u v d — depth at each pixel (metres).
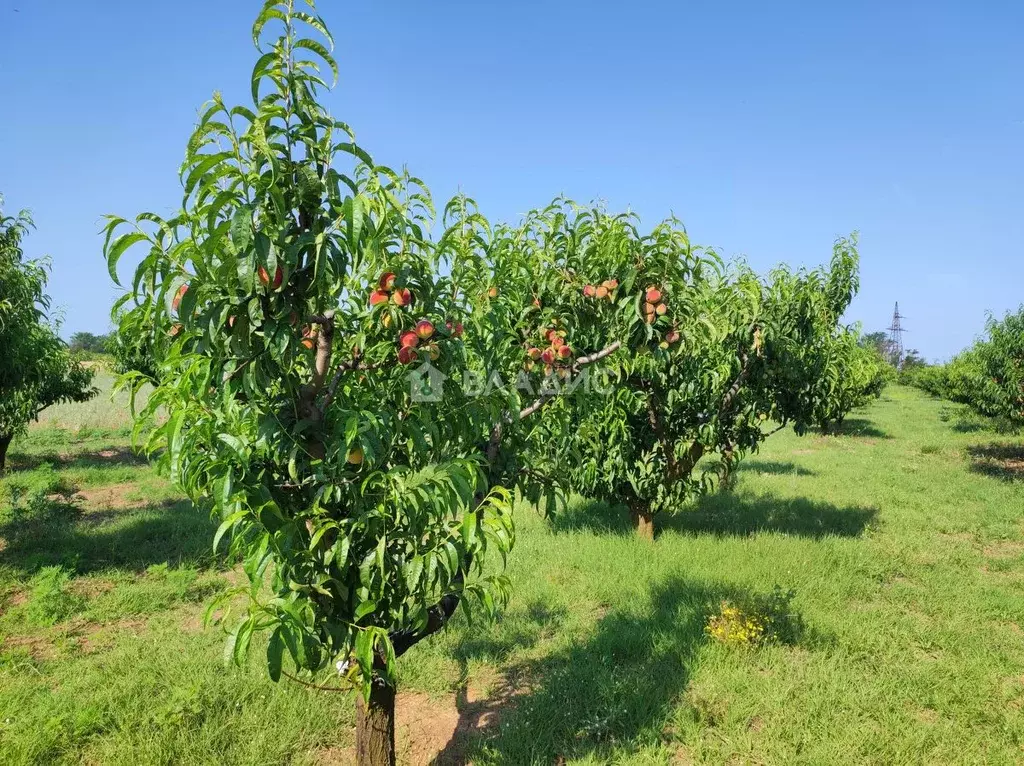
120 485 11.38
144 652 4.79
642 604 5.67
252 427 2.38
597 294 3.83
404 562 2.56
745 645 4.71
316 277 1.94
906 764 3.48
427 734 3.90
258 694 4.12
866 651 4.83
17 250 7.32
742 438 7.87
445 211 3.45
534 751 3.59
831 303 9.58
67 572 6.26
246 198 2.01
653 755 3.60
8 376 7.66
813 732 3.77
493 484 3.35
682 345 4.00
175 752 3.52
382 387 2.59
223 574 6.70
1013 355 13.68
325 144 2.10
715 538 7.80
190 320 1.94
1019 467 13.71
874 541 7.88
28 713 3.90
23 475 11.34
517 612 5.55
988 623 5.48
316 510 2.30
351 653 2.55
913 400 36.09
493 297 3.45
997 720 3.96
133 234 1.90
